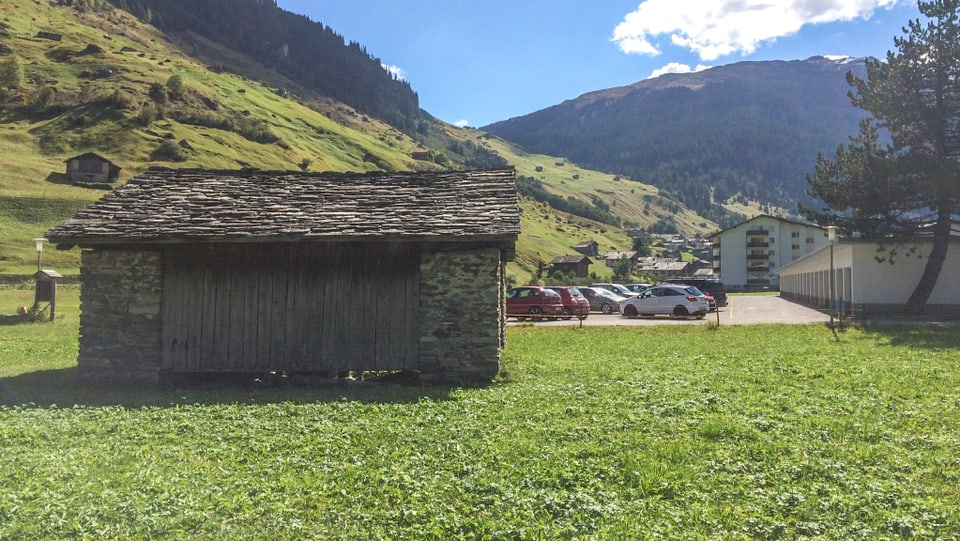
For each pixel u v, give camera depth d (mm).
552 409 10836
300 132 162250
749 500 6535
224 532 5840
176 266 15008
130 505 6383
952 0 31125
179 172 17781
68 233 14148
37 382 14656
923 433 9000
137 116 113750
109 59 149500
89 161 88188
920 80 31125
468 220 14711
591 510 6219
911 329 25344
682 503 6535
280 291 15094
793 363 16266
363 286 15086
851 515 6109
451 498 6609
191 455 8242
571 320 34344
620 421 9852
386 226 14547
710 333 25406
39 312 30047
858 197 32906
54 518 6086
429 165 191875
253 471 7527
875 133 34031
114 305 14859
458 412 10773
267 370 14906
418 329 14930
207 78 171250
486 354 14648
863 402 11070
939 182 30156
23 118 110125
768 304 50375
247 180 17500
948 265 33656
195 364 14859
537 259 121125
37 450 8562
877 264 34062
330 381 14703
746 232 110062
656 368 15695
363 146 170375
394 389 13617
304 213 15367
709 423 9344
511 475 7270
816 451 8141
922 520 5957
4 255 60469
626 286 53781
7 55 135875
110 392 13570
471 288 14789
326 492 6785
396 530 5840
